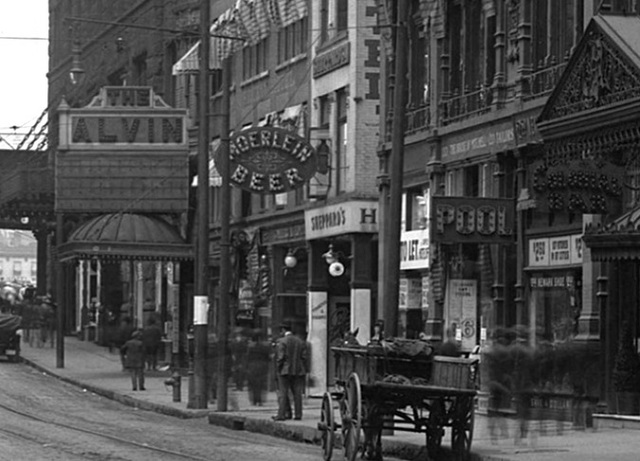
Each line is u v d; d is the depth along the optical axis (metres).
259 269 72.19
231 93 77.75
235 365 53.94
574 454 32.25
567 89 36.22
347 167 62.03
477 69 50.25
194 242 74.19
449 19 52.06
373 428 32.66
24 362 81.31
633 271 39.94
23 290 136.25
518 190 46.12
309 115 66.69
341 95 63.47
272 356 52.50
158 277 86.06
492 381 39.31
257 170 57.41
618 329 39.91
